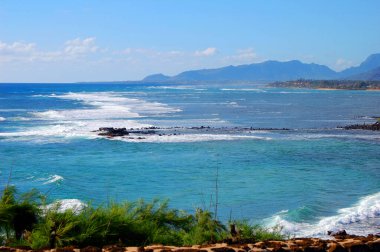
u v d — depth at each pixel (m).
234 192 23.59
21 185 25.12
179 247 7.75
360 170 30.11
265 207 20.55
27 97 135.88
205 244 8.31
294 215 18.84
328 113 85.12
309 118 74.50
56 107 92.62
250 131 55.09
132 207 10.53
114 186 25.19
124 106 97.81
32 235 8.35
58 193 23.28
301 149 40.38
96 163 33.00
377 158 35.41
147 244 8.91
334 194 23.14
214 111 87.44
